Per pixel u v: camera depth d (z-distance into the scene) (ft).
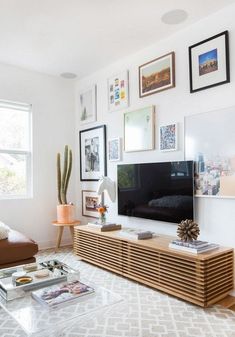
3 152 13.00
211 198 8.73
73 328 6.39
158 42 10.59
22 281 6.23
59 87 14.57
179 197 9.41
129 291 8.41
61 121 14.61
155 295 8.12
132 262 9.22
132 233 9.65
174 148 9.85
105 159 13.01
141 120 11.16
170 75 10.05
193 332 6.26
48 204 14.07
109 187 12.18
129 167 11.34
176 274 7.88
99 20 9.10
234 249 8.15
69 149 14.67
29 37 10.17
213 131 8.71
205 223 8.87
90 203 13.99
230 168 8.22
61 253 12.76
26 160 13.67
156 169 10.23
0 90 12.71
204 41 8.98
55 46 10.93
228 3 8.32
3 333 6.27
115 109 12.44
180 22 9.30
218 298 7.59
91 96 13.91
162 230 10.32
